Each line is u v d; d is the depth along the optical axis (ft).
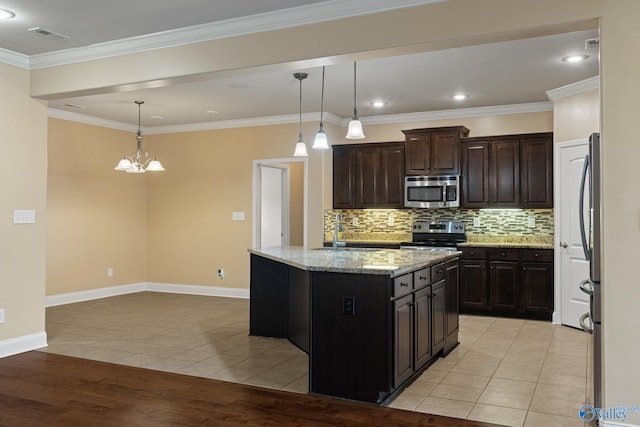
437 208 23.70
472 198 22.54
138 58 14.24
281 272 17.37
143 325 19.35
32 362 14.56
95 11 12.32
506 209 22.79
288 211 28.81
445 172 22.62
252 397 11.87
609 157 9.70
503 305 21.01
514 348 16.14
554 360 14.80
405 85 18.81
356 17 11.66
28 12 12.37
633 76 9.55
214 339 17.25
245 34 12.81
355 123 15.31
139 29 13.43
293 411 11.03
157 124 26.86
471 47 14.60
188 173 26.96
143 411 11.03
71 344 16.57
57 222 23.50
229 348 16.14
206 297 25.80
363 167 24.41
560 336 17.75
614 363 9.68
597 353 10.28
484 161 22.34
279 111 23.52
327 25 11.94
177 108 22.82
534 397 11.85
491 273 21.21
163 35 13.66
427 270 13.73
